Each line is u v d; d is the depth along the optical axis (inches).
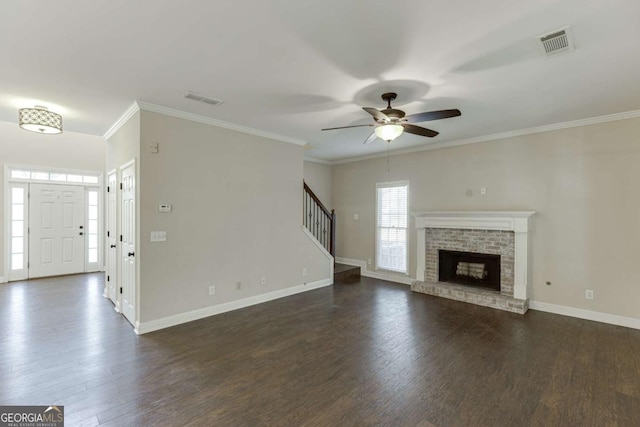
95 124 173.5
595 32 84.1
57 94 129.2
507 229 181.5
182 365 111.4
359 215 274.8
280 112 151.7
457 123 169.9
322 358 117.5
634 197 150.4
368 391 95.9
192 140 156.4
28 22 79.4
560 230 171.0
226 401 90.5
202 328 146.9
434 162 224.7
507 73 108.8
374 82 116.5
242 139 177.8
